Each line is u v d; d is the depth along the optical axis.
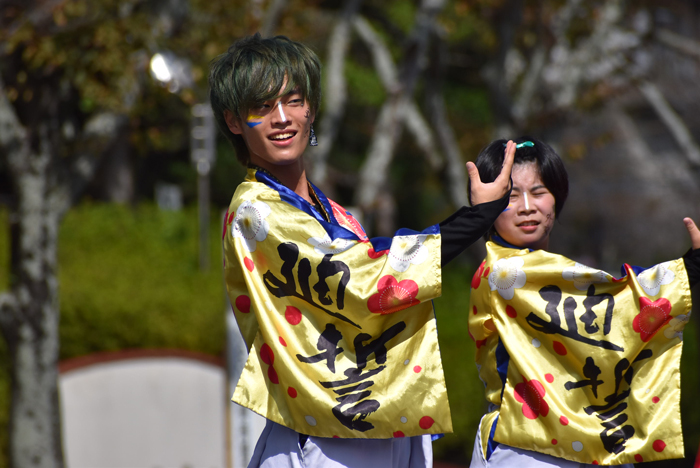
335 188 34.22
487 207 4.44
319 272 4.34
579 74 17.55
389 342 4.45
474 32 24.25
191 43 12.20
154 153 34.56
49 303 10.55
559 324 4.79
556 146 18.36
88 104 10.98
